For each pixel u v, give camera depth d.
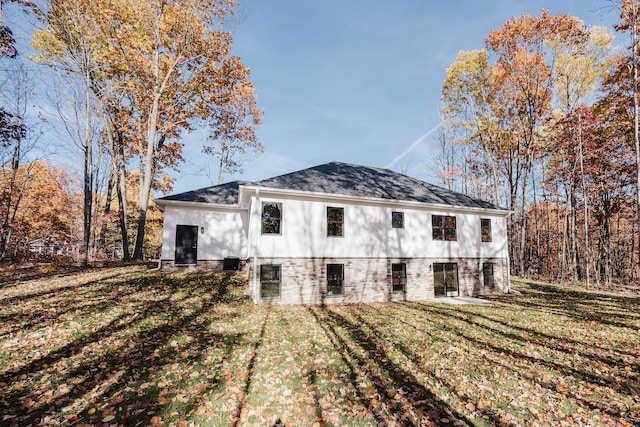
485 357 6.48
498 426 3.96
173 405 4.23
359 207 13.99
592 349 7.03
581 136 19.64
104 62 17.89
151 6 18.02
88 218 16.69
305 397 4.66
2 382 4.41
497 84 24.33
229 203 16.91
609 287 19.53
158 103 19.70
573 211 22.17
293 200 12.83
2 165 21.19
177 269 15.55
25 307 7.91
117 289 10.56
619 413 4.28
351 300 13.24
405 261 14.55
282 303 12.05
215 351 6.35
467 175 31.22
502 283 16.81
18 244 29.30
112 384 4.65
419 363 6.12
